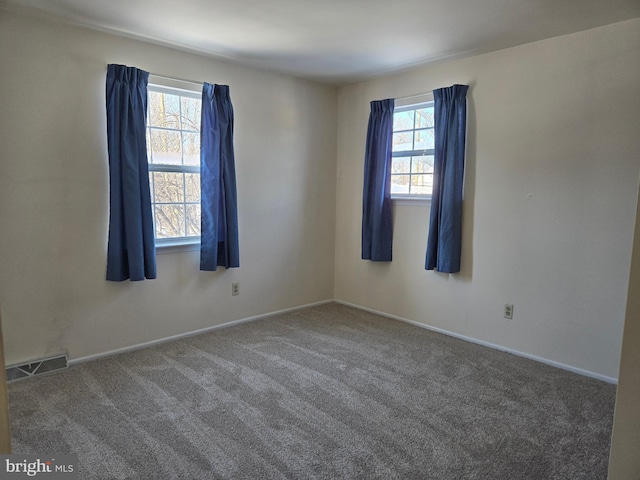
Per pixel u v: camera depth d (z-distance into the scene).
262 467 1.99
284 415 2.44
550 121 3.09
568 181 3.04
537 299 3.25
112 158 3.04
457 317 3.76
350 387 2.79
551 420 2.42
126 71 3.05
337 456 2.08
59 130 2.90
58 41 2.85
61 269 2.98
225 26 2.90
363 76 4.18
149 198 3.24
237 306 4.05
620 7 2.50
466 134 3.57
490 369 3.09
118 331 3.29
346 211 4.70
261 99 4.02
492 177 3.44
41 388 2.72
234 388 2.75
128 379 2.86
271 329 3.92
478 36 3.03
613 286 2.89
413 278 4.09
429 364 3.17
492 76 3.38
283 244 4.36
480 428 2.33
